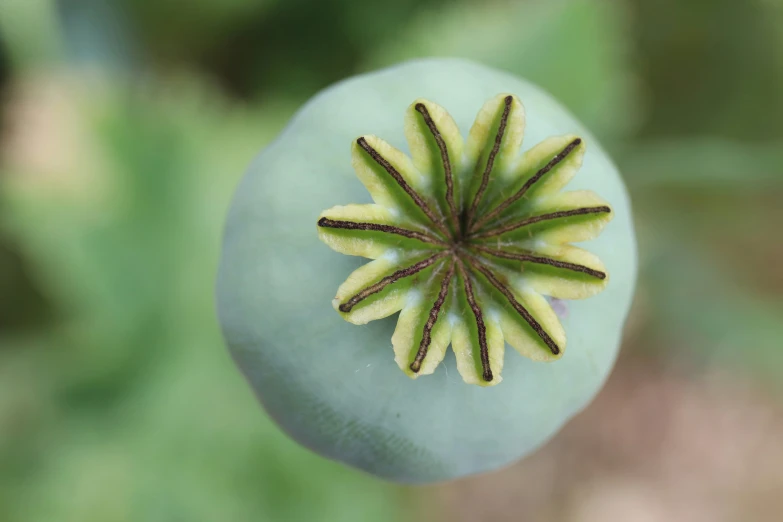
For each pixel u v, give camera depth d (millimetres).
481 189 157
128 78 325
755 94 372
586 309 164
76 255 272
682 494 452
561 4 252
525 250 158
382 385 160
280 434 287
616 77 258
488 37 254
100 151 276
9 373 289
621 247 168
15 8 299
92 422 284
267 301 162
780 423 464
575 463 444
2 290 308
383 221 157
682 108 383
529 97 171
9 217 275
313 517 288
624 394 452
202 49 332
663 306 395
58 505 277
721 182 331
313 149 165
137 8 315
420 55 255
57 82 303
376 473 171
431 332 155
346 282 155
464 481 424
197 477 285
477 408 162
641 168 295
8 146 281
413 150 158
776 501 459
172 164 279
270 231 163
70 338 283
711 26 357
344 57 333
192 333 286
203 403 287
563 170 159
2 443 279
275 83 334
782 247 376
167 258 281
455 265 157
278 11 322
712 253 379
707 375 451
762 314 375
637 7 357
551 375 163
